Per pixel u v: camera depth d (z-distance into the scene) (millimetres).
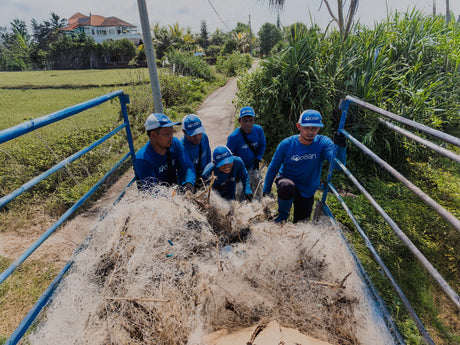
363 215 3852
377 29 6625
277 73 6023
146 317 1417
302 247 1878
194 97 12852
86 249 1865
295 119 5828
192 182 2678
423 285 2816
